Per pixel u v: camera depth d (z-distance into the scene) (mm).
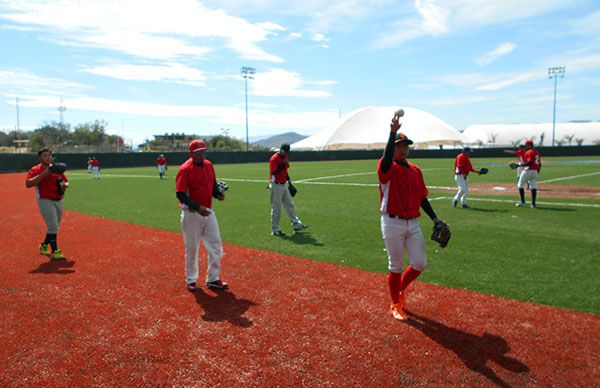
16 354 4016
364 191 17453
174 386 3480
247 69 61906
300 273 6391
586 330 4305
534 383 3422
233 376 3607
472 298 5211
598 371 3574
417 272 4570
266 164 46031
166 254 7637
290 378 3564
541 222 10039
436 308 4922
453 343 4086
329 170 32594
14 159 37375
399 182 4355
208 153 46625
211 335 4363
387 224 4434
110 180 25312
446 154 57781
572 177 22562
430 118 84250
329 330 4430
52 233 7352
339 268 6625
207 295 5520
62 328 4562
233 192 17562
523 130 104438
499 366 3674
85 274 6461
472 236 8602
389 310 4914
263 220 11031
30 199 16875
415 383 3461
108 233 9547
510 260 6855
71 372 3699
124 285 5938
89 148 62000
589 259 6855
